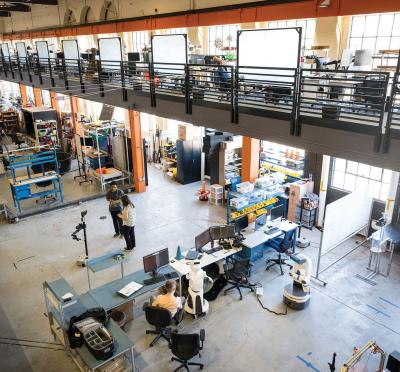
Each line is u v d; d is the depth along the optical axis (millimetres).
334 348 6199
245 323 6770
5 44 18016
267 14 8977
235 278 7449
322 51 7949
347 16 8172
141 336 6438
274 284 7941
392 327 6711
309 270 7086
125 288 6305
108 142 13578
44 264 8633
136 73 10617
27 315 6949
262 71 6773
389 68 6633
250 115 6453
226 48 10492
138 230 10258
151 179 14320
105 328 5098
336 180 10297
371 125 4898
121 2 14500
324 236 7684
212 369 5773
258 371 5746
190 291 6543
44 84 13930
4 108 22922
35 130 15297
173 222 10750
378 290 7754
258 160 10266
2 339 6371
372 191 9625
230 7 9898
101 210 11578
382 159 4852
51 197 12148
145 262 6586
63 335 5672
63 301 5395
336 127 5266
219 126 7109
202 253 7516
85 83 11117
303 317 6934
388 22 7965
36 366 5816
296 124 5711
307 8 8117
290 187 10477
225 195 11961
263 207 9633
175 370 5660
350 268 8523
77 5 17625
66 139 16484
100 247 9352
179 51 8156
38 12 22141
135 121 12164
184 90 7957
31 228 10414
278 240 8719
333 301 7398
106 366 5137
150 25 12953
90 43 18141
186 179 13766
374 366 5816
